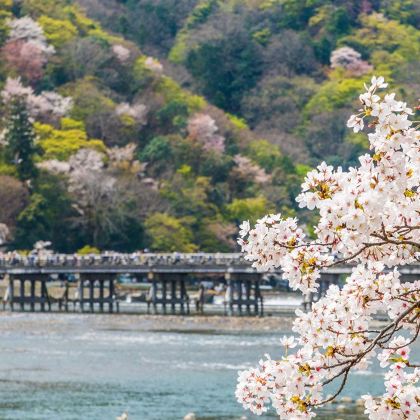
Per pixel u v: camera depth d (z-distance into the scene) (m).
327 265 22.52
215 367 81.62
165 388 71.12
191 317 127.75
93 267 137.88
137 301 170.25
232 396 67.62
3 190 188.38
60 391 70.00
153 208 199.38
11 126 195.75
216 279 190.25
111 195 194.75
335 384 69.69
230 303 133.38
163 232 195.38
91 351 92.31
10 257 143.12
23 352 91.38
